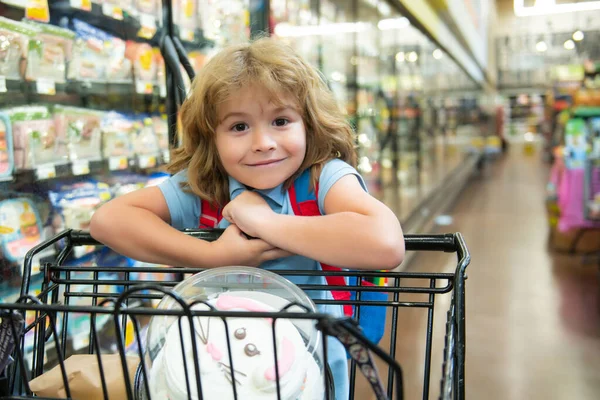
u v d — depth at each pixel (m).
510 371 2.50
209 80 0.89
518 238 5.35
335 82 3.76
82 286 1.74
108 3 1.79
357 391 2.21
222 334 0.71
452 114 9.00
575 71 7.00
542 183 9.81
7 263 1.47
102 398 0.79
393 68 4.96
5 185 1.49
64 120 1.69
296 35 3.09
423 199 6.12
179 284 0.81
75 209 1.69
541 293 3.62
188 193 1.05
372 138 4.27
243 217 0.91
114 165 1.89
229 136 0.91
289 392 0.67
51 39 1.63
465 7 9.16
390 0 4.33
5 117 1.49
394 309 0.88
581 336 2.88
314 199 0.98
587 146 4.14
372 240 0.82
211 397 0.66
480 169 12.57
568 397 2.26
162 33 2.06
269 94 0.87
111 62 1.90
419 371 2.45
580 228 4.40
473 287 3.78
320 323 0.57
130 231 0.93
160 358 0.73
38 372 0.86
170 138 1.82
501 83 20.50
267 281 0.81
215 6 2.27
